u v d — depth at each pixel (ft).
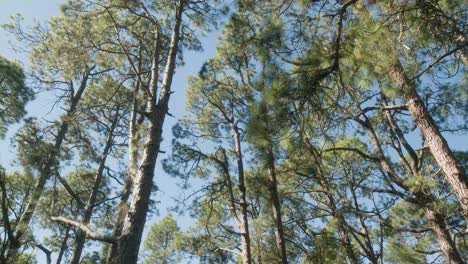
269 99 19.03
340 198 37.70
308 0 19.51
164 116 26.20
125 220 21.18
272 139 19.40
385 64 20.39
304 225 41.98
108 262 19.58
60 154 48.26
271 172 37.78
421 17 20.08
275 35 19.85
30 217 32.30
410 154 33.91
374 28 19.53
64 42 36.11
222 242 44.45
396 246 36.70
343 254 38.73
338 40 19.24
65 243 47.78
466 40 21.77
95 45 34.65
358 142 41.06
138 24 39.24
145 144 24.27
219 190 41.37
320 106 20.16
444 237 28.22
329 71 19.72
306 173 39.24
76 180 57.62
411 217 39.19
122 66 42.37
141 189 22.22
